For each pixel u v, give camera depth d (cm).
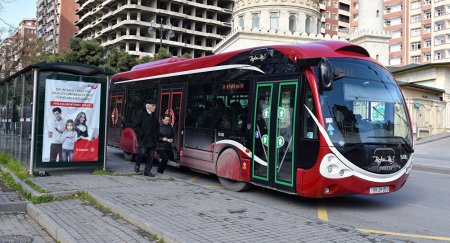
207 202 750
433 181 1281
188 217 638
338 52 826
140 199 762
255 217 648
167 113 1265
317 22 6044
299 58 805
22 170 1036
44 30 13588
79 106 1057
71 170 1098
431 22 9212
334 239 545
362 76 816
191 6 9569
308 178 768
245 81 952
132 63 5138
